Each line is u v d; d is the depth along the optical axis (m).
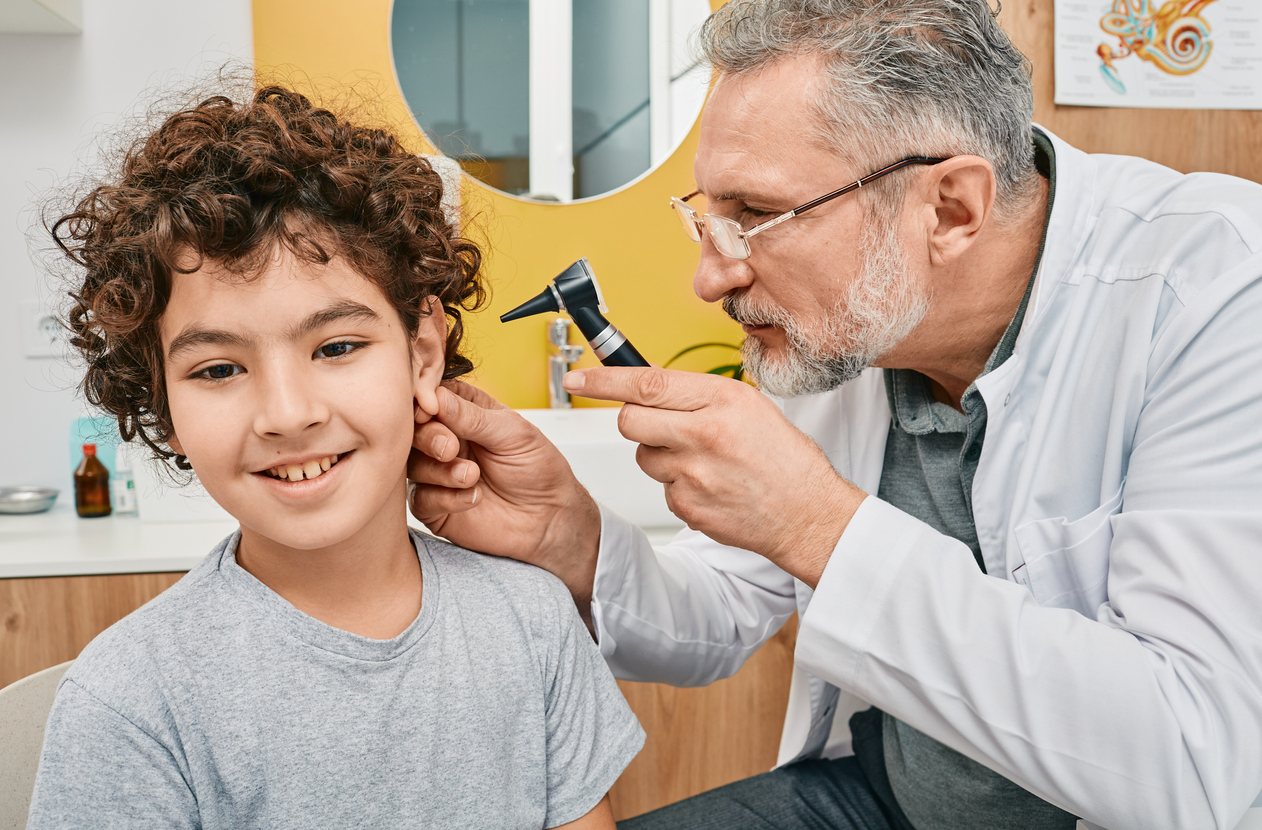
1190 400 0.75
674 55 1.71
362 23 1.60
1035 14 1.73
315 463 0.58
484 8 1.64
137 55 1.56
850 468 1.09
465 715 0.63
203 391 0.57
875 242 0.82
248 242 0.55
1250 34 1.79
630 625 0.91
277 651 0.60
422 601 0.66
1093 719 0.66
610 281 1.74
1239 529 0.67
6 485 1.59
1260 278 0.75
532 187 1.69
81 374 1.59
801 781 1.11
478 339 1.69
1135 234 0.88
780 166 0.80
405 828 0.61
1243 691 0.64
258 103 0.65
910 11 0.80
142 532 1.44
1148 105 1.78
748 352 0.93
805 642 0.77
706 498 0.77
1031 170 0.91
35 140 1.54
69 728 0.54
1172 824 0.65
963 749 0.75
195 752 0.56
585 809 0.69
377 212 0.62
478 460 0.78
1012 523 0.87
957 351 0.94
